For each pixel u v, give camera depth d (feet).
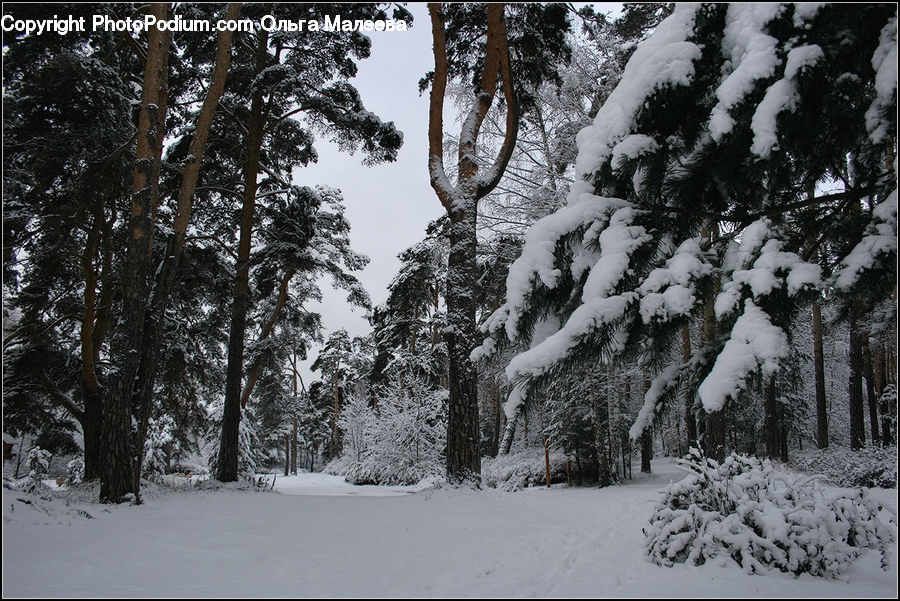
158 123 31.50
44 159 35.83
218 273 51.93
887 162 11.80
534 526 24.59
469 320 36.19
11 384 41.78
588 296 11.90
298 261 54.39
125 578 14.42
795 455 63.46
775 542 14.42
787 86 9.77
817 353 67.72
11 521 19.98
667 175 12.86
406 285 80.59
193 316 57.21
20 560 15.60
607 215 12.87
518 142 60.08
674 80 11.20
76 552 16.98
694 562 15.15
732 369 9.88
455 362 35.68
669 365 13.29
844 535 14.74
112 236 44.60
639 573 14.66
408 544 20.44
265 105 51.70
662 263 12.69
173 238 33.45
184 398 59.67
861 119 11.21
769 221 11.35
